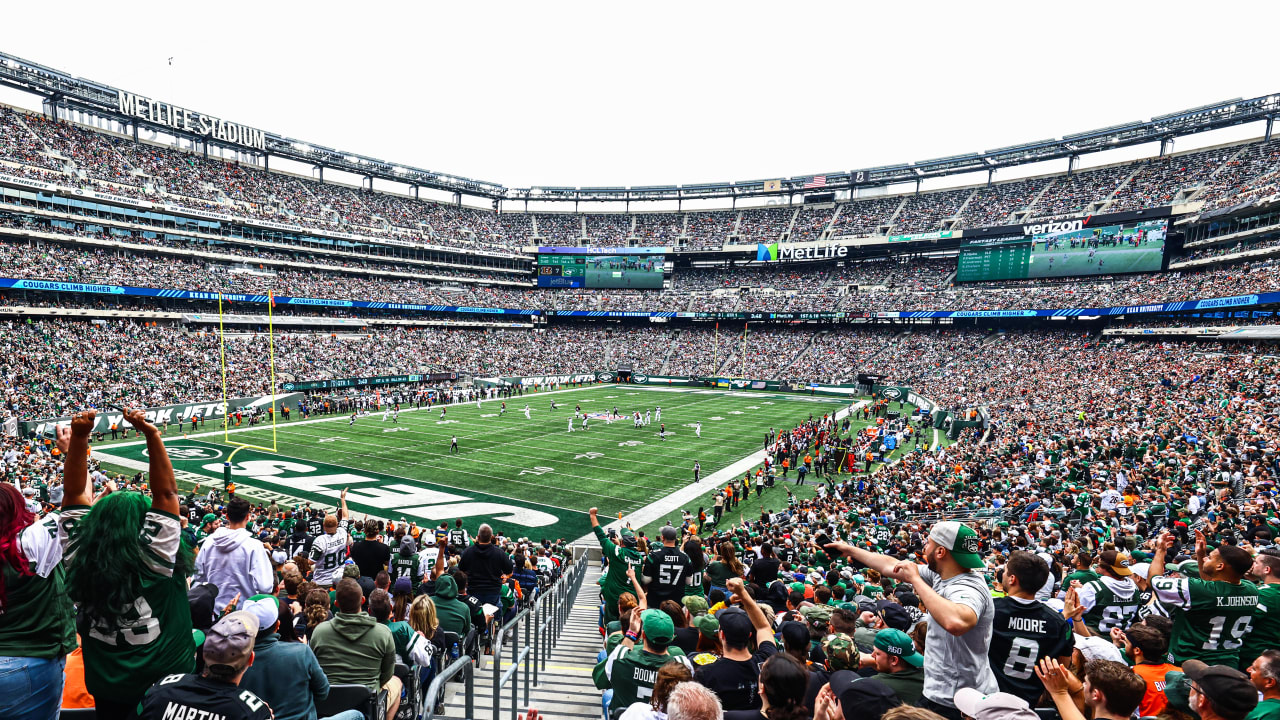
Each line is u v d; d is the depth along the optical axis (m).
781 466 38.31
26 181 51.09
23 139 54.84
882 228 84.75
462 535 18.06
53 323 50.25
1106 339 62.22
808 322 86.38
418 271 84.81
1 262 48.00
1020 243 70.75
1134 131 70.81
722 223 97.00
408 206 91.06
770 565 9.41
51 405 41.56
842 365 76.69
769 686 3.58
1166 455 25.05
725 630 4.68
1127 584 6.91
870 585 10.64
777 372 79.50
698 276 94.19
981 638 4.03
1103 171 74.12
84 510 3.60
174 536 3.63
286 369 59.56
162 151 66.69
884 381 70.81
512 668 6.25
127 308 55.69
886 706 3.40
